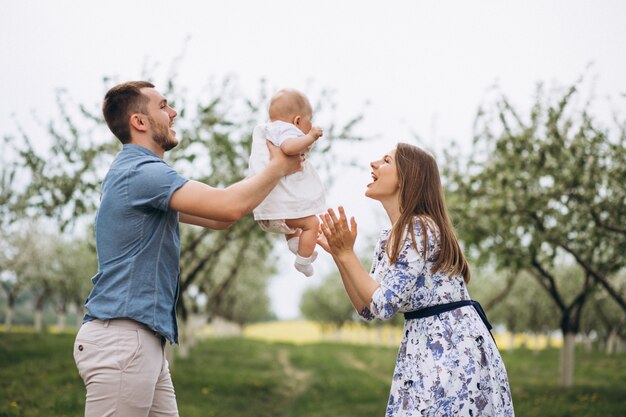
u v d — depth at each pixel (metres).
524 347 45.53
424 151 3.69
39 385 10.85
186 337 21.72
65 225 11.89
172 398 3.39
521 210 12.57
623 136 11.70
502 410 3.37
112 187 3.07
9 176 14.72
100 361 2.97
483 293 33.16
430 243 3.42
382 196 3.70
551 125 12.03
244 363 23.19
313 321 81.94
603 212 12.66
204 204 2.97
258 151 3.38
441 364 3.29
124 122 3.20
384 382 17.88
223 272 25.31
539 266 15.20
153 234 3.06
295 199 3.38
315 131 3.14
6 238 25.39
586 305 32.12
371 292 3.36
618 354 33.41
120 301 2.98
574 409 10.88
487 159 13.38
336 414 11.51
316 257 3.55
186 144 12.56
